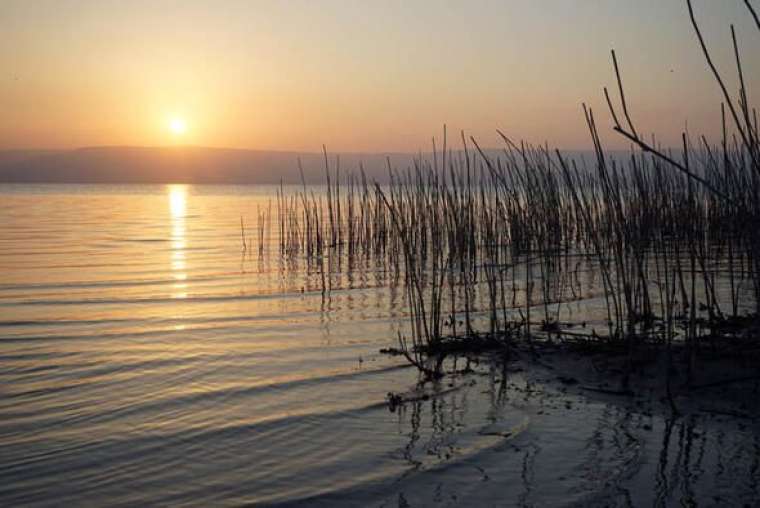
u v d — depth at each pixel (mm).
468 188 11008
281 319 8695
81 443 4484
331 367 6316
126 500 3676
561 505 3510
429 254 14484
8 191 82688
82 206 44344
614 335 6512
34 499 3684
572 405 5012
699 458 4008
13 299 10297
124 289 11328
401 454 4230
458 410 5016
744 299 8984
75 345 7273
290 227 18391
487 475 3889
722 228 11852
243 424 4809
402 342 7305
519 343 6883
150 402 5328
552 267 12320
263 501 3645
